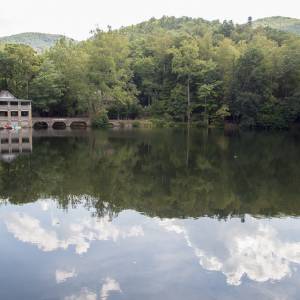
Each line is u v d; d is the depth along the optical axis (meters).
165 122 93.56
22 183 24.45
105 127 88.88
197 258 12.95
